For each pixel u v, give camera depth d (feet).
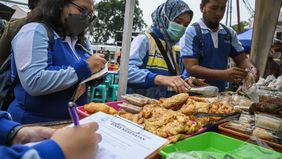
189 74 7.09
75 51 5.41
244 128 3.64
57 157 1.70
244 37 15.53
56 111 4.75
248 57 8.74
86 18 5.12
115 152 2.56
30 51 4.42
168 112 3.55
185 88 5.22
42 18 4.90
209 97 5.27
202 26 7.33
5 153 1.63
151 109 3.68
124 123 3.15
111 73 16.89
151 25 7.13
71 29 5.05
